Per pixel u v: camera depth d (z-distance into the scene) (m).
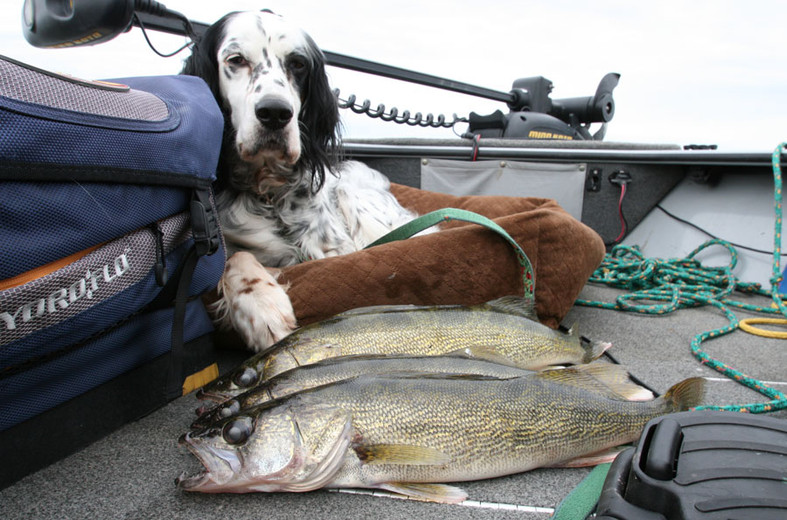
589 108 1.48
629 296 0.96
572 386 0.42
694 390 0.44
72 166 0.36
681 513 0.26
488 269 0.64
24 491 0.39
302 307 0.61
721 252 1.13
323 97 0.78
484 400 0.39
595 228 1.24
